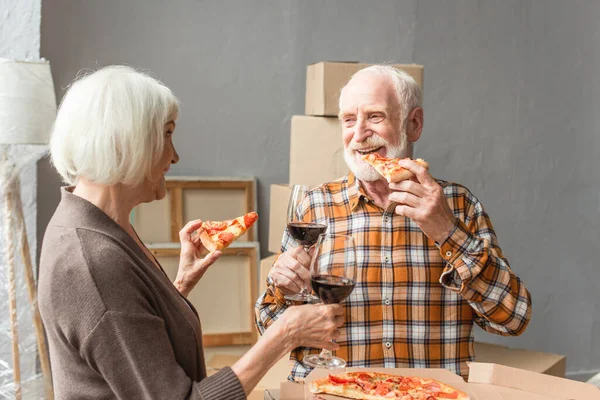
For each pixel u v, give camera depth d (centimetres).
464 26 337
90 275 106
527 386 122
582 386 120
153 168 119
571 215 359
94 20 298
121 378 106
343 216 188
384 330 177
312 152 267
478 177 346
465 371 177
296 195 166
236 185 317
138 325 107
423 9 331
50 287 107
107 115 111
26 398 269
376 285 178
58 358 112
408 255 180
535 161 352
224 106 318
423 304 177
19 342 269
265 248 327
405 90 185
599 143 357
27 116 234
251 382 114
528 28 344
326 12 323
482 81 341
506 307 165
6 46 275
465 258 160
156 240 302
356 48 327
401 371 128
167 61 309
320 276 122
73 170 115
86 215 113
